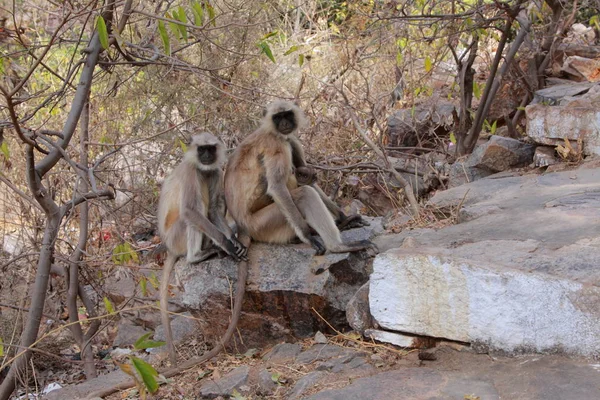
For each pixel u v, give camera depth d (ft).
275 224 18.22
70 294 21.01
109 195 19.06
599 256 13.69
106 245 26.32
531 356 13.15
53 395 16.66
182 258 19.20
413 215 21.71
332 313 17.06
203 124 28.73
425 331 14.33
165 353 19.31
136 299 22.52
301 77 31.30
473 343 13.80
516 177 23.36
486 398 12.07
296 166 19.95
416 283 14.29
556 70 32.76
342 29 34.22
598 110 23.30
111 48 23.99
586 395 11.52
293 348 16.47
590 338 12.62
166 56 21.12
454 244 15.75
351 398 12.80
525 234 16.01
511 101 31.17
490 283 13.41
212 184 20.29
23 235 26.37
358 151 28.22
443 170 27.63
